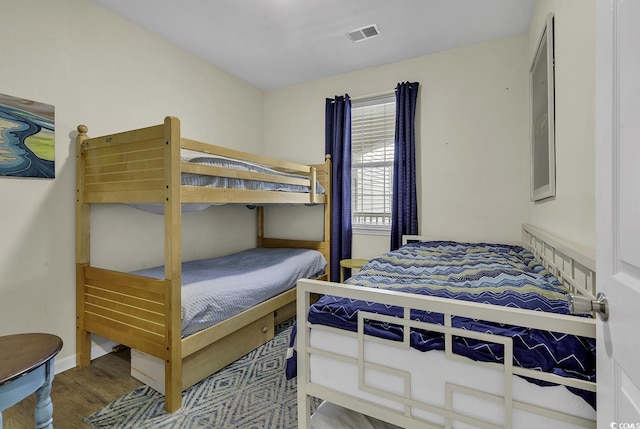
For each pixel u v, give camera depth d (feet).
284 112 12.76
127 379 6.36
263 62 10.62
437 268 5.98
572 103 4.90
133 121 8.20
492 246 8.49
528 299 3.61
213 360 6.48
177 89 9.43
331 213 11.57
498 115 9.29
